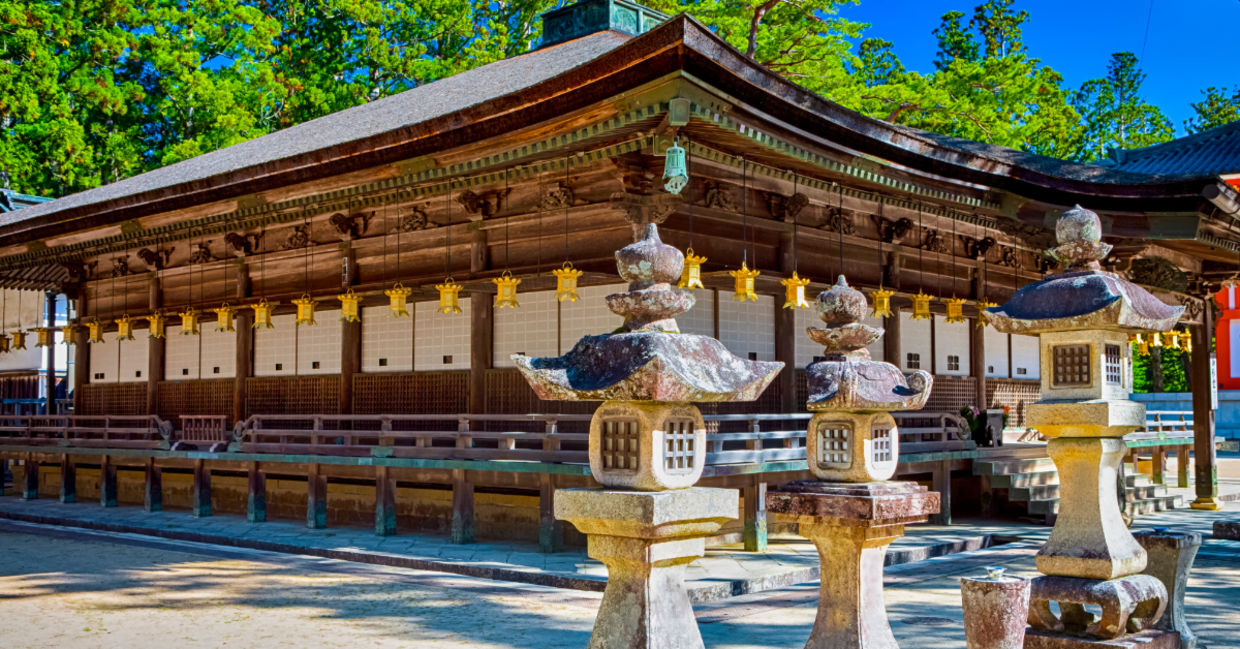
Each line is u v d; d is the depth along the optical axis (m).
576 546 17.61
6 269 28.30
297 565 16.77
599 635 6.99
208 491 23.17
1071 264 9.49
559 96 14.89
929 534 19.17
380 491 19.36
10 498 28.33
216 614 12.62
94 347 29.61
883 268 22.42
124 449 24.80
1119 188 20.06
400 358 22.28
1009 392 27.80
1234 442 48.47
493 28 51.00
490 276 19.17
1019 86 44.84
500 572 15.25
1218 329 50.47
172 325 27.36
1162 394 46.56
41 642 11.15
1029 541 18.77
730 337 19.48
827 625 7.76
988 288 25.58
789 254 19.83
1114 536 8.84
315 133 25.66
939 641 10.61
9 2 41.38
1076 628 8.94
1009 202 20.48
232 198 21.48
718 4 40.59
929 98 42.03
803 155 16.09
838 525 7.66
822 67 41.03
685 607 7.09
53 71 42.31
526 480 17.33
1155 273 23.83
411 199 20.47
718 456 16.03
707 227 18.58
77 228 24.94
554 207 18.70
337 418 20.17
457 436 18.09
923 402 8.02
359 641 11.09
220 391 25.83
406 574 15.74
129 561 17.34
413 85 51.09
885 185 18.19
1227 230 21.06
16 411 35.88
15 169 42.12
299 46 51.19
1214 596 13.27
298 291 23.38
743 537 17.53
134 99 45.72
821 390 7.91
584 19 26.33
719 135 15.38
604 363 6.90
